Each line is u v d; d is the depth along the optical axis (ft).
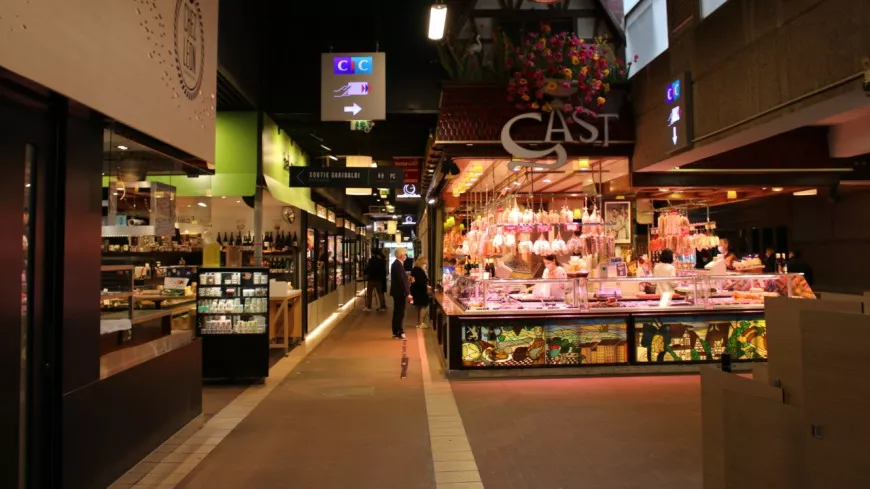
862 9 13.25
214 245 29.45
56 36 9.72
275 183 32.86
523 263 31.19
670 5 24.45
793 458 6.10
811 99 15.15
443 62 27.09
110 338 13.92
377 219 95.14
